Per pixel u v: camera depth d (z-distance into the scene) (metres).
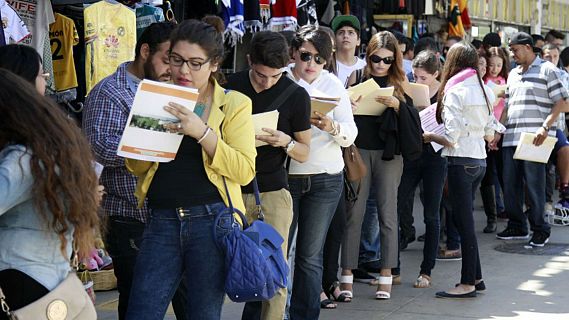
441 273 17.53
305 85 12.60
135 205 9.84
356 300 15.27
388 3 25.92
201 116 8.70
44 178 6.72
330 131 11.99
